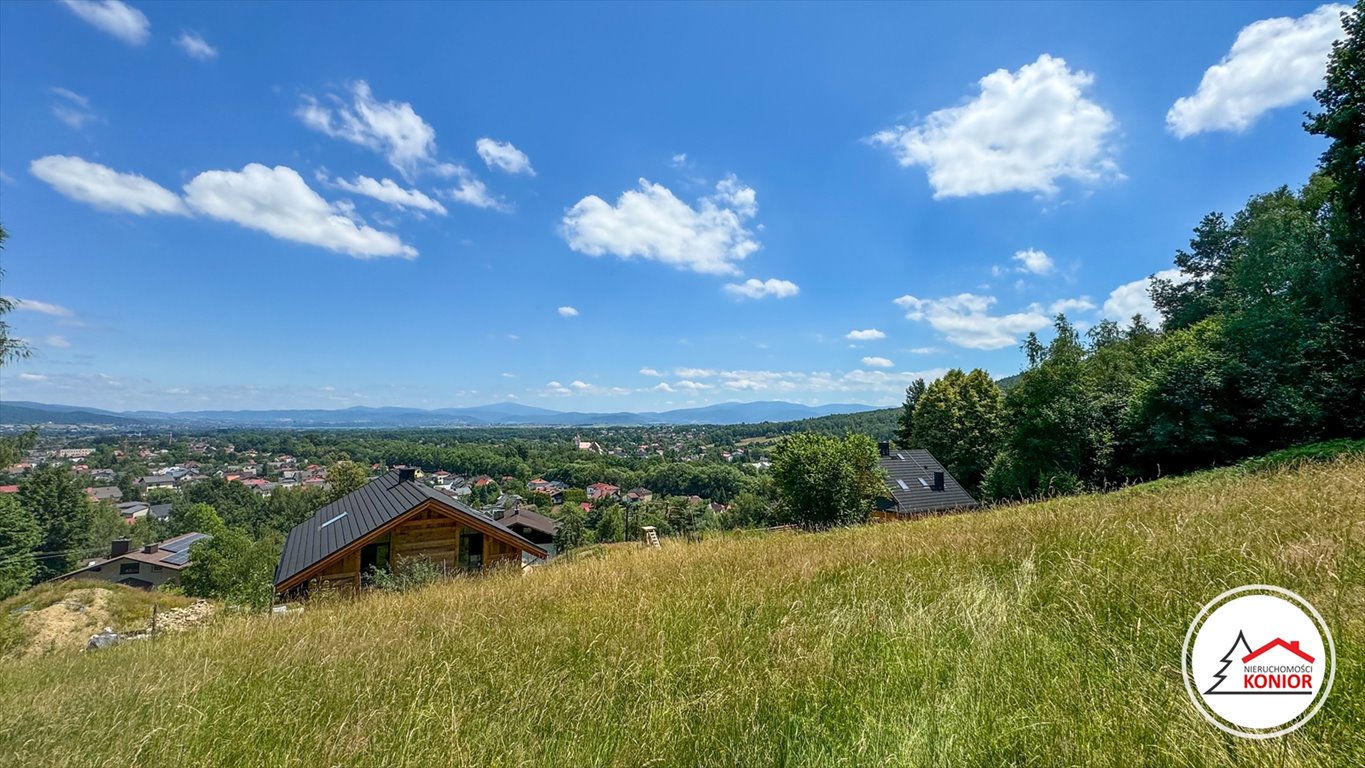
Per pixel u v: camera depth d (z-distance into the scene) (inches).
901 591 175.2
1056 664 110.1
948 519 396.5
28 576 1504.7
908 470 1384.1
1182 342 1038.4
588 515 2635.3
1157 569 143.3
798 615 166.7
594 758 101.4
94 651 315.9
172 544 2172.7
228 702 154.2
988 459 1685.5
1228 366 840.9
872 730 96.8
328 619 286.4
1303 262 799.7
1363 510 171.0
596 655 155.3
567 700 127.7
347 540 563.8
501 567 536.7
